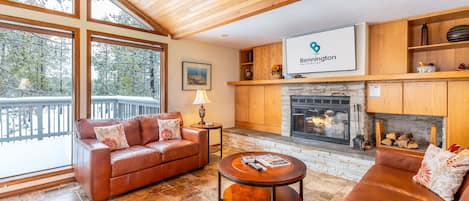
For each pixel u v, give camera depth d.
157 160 3.00
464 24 3.05
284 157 2.63
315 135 4.06
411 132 3.54
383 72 3.48
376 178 2.08
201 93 4.30
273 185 1.95
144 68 4.07
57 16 3.03
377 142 3.54
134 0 3.62
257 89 5.11
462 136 2.79
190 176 3.35
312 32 4.00
